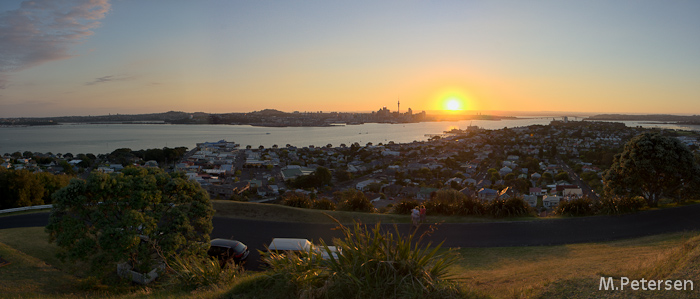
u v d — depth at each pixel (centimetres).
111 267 1014
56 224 957
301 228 1458
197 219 1061
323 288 439
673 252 577
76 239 951
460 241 1229
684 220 1399
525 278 642
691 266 479
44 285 927
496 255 1055
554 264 818
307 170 9419
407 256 462
